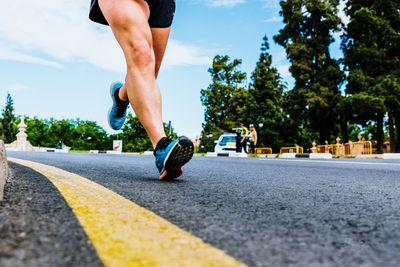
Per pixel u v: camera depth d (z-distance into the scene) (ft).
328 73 95.09
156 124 6.97
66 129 228.43
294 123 114.93
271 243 2.72
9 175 7.07
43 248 2.40
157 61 8.09
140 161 16.76
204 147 144.15
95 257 2.25
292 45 99.86
